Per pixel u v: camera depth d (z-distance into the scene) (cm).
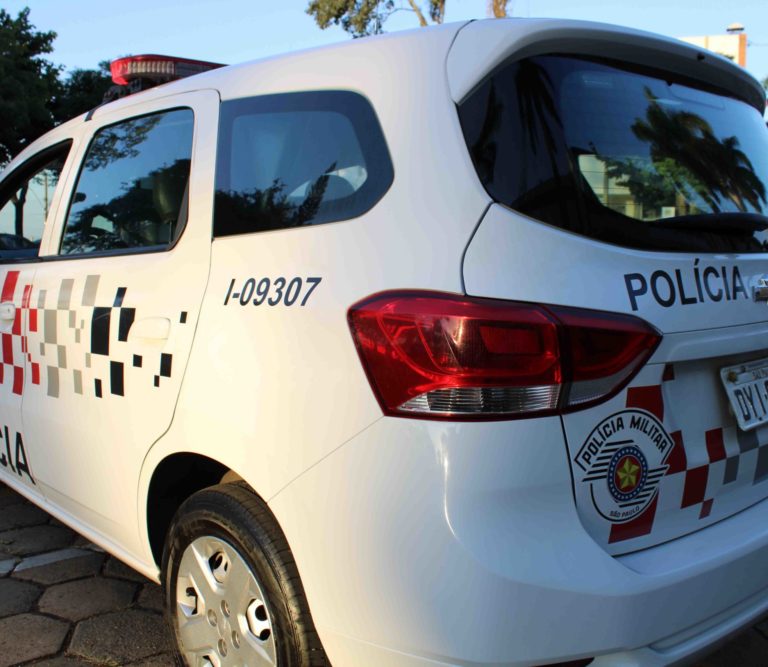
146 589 293
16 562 314
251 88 219
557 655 148
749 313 188
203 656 206
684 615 163
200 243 212
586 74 187
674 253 178
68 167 291
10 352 304
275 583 174
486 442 148
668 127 198
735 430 191
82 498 258
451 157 166
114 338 231
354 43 200
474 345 149
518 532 148
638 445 164
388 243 166
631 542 166
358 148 183
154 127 251
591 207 170
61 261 276
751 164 220
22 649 248
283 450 171
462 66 173
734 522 188
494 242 157
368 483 156
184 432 199
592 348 155
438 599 147
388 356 156
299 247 184
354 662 162
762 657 255
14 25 2045
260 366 179
